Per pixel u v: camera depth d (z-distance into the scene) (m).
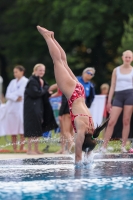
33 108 23.56
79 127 17.05
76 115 17.28
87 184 13.30
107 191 12.33
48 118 24.06
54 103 27.33
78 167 16.98
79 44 63.94
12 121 25.78
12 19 68.81
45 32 18.39
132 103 23.41
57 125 24.28
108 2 55.78
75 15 55.16
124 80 23.44
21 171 16.12
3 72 72.88
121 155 21.48
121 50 45.56
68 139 23.64
